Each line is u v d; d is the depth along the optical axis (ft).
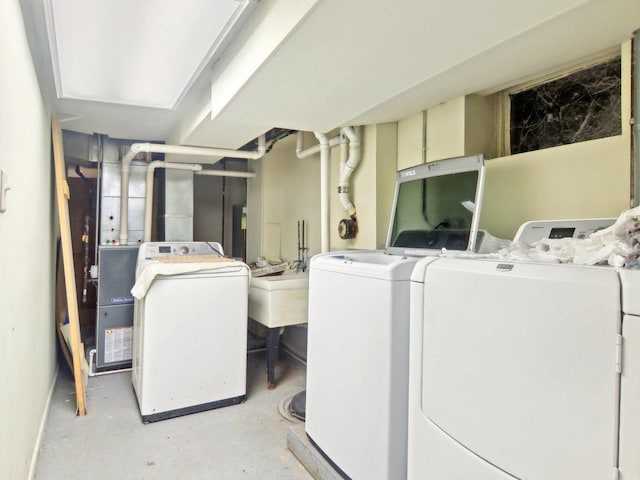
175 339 8.33
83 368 9.56
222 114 7.64
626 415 2.57
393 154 9.17
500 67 5.95
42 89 7.27
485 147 7.62
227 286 8.89
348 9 4.14
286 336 12.51
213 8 5.21
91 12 5.23
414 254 6.88
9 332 4.54
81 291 15.06
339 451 5.79
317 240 12.03
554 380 2.97
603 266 3.00
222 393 8.84
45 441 7.30
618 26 4.73
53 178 9.64
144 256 10.37
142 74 7.28
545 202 6.37
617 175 5.49
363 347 5.32
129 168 12.77
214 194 16.85
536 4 4.12
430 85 6.69
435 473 4.10
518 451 3.22
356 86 6.27
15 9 4.75
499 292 3.41
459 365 3.80
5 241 4.29
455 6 4.10
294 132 11.49
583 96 6.36
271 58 5.26
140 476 6.32
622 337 2.60
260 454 6.99
